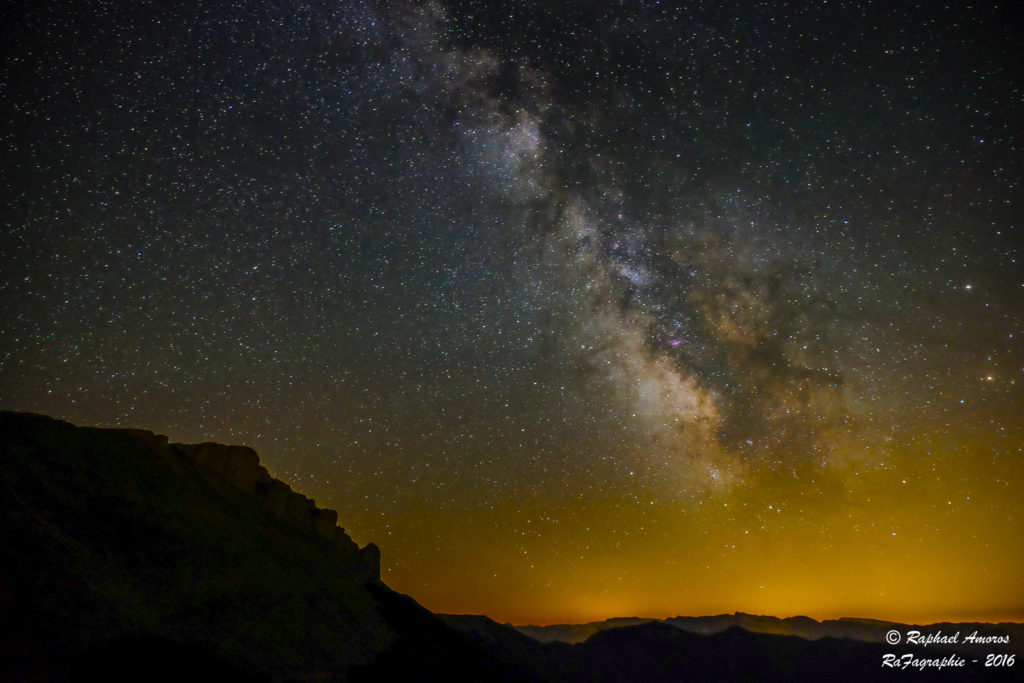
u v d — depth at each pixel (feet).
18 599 21.34
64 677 19.44
